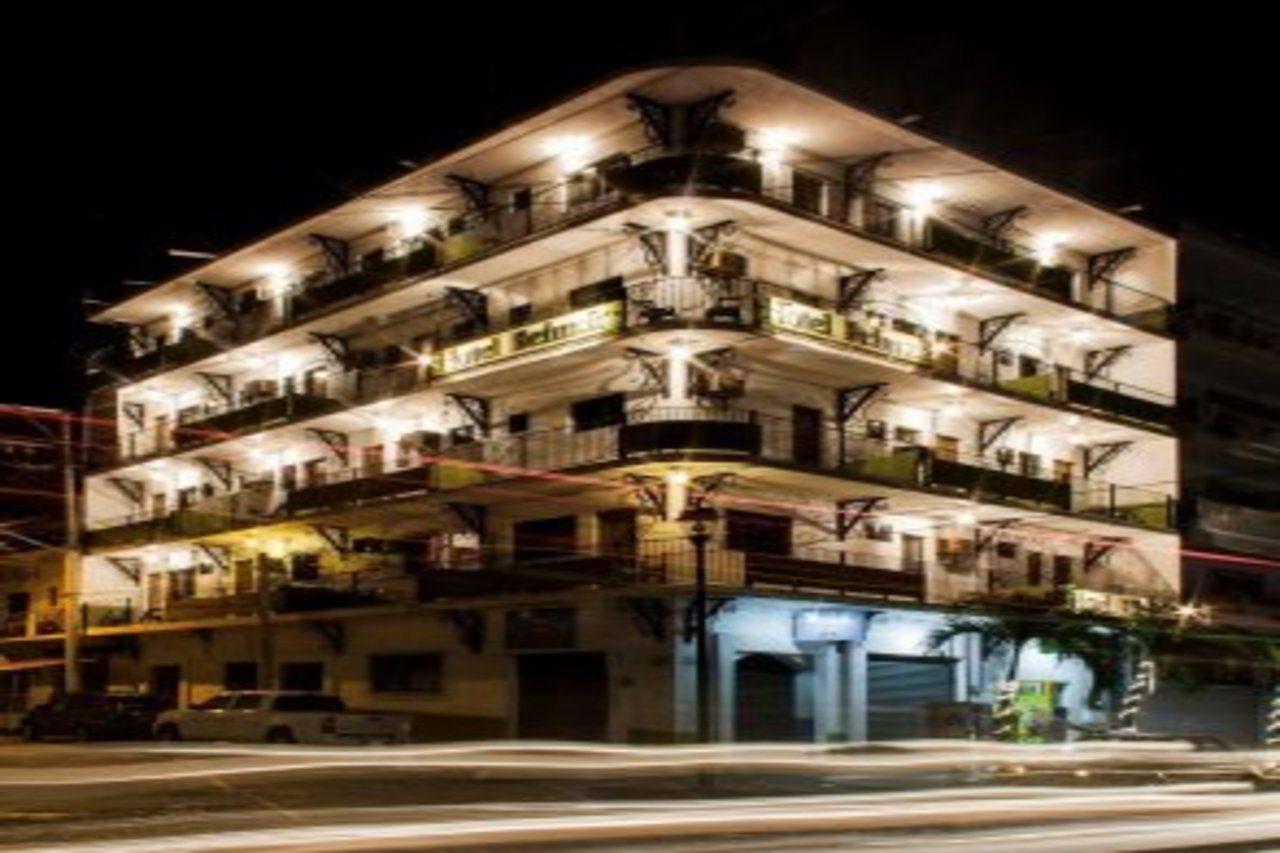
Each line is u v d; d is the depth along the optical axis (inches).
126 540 2043.6
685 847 525.3
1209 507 1889.8
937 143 1448.1
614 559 1343.5
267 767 823.1
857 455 1478.8
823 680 1400.1
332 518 1688.0
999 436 1681.8
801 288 1450.5
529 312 1509.6
